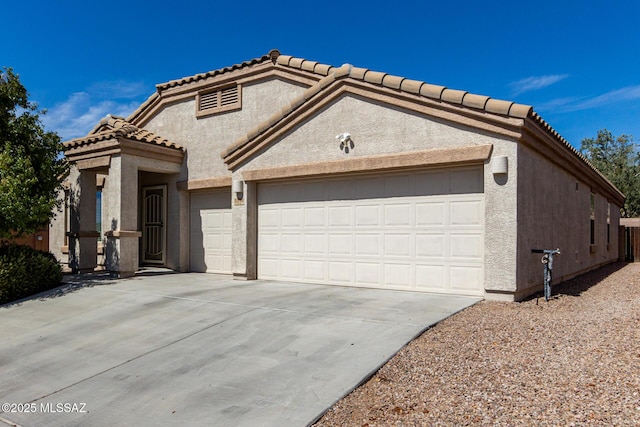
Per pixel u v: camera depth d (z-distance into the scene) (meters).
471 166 9.29
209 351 6.39
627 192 36.38
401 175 10.14
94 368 6.08
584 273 14.88
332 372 5.34
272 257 12.14
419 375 5.17
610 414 4.09
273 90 13.27
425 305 8.29
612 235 21.16
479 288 9.16
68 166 12.99
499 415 4.19
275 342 6.52
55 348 6.97
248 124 13.65
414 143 9.64
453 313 7.68
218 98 14.32
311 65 12.38
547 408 4.27
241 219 12.34
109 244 12.84
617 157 44.41
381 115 10.07
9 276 9.94
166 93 15.34
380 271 10.38
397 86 9.72
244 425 4.35
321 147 10.95
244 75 13.74
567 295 9.83
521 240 8.76
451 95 9.06
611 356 5.53
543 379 4.93
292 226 11.79
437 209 9.66
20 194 10.48
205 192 14.59
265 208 12.30
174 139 15.18
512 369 5.23
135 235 12.90
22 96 11.62
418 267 9.88
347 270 10.86
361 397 4.76
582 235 14.59
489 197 8.80
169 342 6.88
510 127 8.58
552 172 10.93
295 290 10.29
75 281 11.94
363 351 5.91
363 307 8.22
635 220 31.05
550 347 5.96
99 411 4.89
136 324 7.90
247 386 5.18
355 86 10.39
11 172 10.48
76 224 14.04
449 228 9.52
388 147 9.95
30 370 6.16
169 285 11.32
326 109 10.90
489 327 6.90
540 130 9.33
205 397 5.01
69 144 13.74
